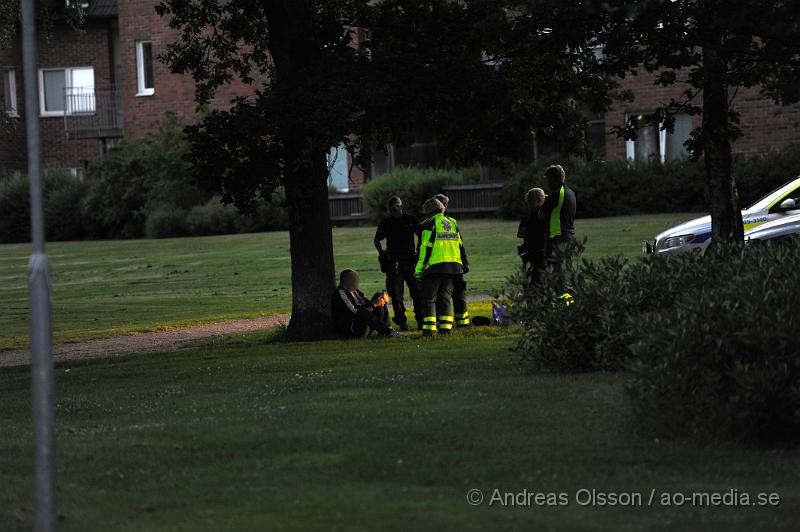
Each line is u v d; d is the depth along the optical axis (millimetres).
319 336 34969
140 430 18703
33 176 11648
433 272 32844
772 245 20578
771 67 28578
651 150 81938
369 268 58156
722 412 15938
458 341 31000
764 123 77250
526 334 24391
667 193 77625
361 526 12203
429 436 16781
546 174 31375
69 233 100875
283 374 25391
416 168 89375
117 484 15141
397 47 32594
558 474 14562
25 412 22672
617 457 15352
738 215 30797
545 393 20000
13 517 13797
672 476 14430
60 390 25141
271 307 47094
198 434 17938
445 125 31422
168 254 75562
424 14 32594
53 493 11594
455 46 32750
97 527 12938
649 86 80625
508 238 69125
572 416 17922
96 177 100812
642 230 65812
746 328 15984
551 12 26828
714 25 26516
